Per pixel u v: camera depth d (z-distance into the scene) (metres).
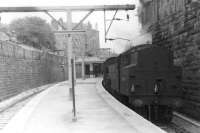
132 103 13.13
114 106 14.02
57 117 11.69
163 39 18.53
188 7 14.50
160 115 13.74
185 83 15.09
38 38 59.75
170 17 17.17
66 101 17.48
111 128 9.27
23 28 58.94
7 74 23.19
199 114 13.31
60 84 37.34
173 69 13.24
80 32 14.10
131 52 14.61
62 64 62.41
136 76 13.19
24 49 30.38
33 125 10.16
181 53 15.52
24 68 29.95
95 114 12.17
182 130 11.48
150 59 13.42
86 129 9.27
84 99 18.41
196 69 13.65
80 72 69.62
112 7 18.00
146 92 13.12
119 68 16.97
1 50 21.69
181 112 15.74
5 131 9.05
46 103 16.62
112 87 20.56
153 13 20.59
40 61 39.44
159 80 13.16
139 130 8.52
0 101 20.39
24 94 26.33
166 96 13.12
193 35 13.91
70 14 18.05
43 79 41.31
